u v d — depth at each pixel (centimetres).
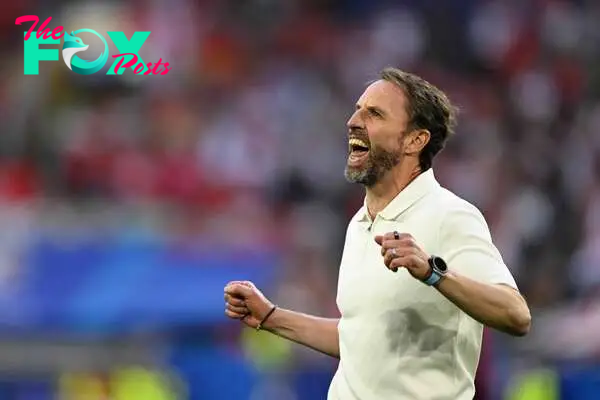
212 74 5353
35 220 3659
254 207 4462
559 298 4112
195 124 4962
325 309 3775
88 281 3619
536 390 3127
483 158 4934
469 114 5353
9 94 5019
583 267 4222
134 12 5234
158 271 3653
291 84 5378
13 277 3581
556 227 4438
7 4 5375
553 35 5784
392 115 1491
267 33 5681
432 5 5875
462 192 4747
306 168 4716
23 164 4694
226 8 5684
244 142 4878
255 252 3744
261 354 3375
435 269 1318
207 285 3659
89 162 4678
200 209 3975
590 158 5038
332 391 1517
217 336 3606
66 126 4834
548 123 5319
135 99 5091
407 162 1505
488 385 2386
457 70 5722
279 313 1617
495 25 5809
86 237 3672
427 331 1450
